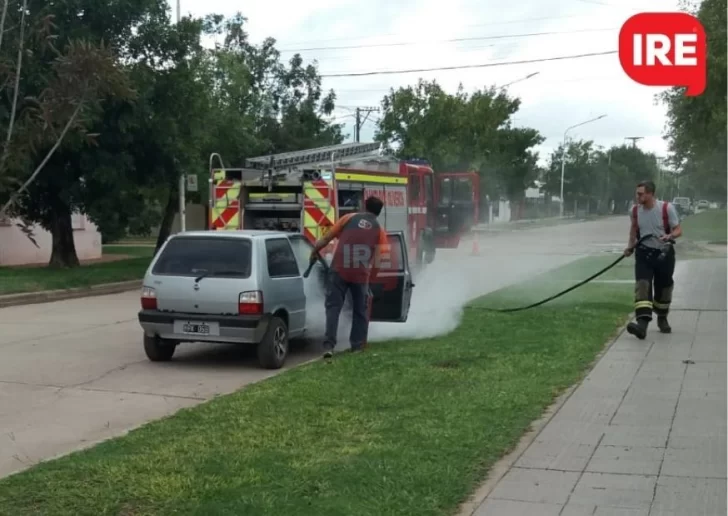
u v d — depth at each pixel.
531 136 49.66
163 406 7.94
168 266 10.02
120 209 24.84
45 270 21.67
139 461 5.71
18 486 5.24
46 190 21.72
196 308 9.79
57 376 9.36
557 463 5.73
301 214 16.30
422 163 23.20
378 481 5.24
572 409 7.13
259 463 5.65
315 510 4.77
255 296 9.66
